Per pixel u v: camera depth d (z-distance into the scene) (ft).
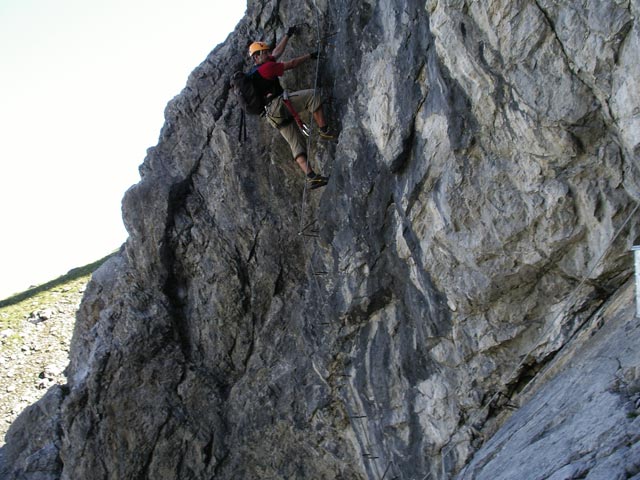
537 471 15.21
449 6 20.85
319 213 30.91
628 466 12.04
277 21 32.55
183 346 41.75
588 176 19.62
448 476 26.16
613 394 15.70
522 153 20.72
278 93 29.68
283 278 38.01
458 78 21.52
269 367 38.37
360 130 27.07
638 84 16.97
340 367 32.50
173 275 41.39
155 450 40.75
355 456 34.14
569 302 21.52
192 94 37.11
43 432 46.91
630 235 19.22
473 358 25.04
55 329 85.35
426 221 24.54
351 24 27.12
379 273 28.76
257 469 38.42
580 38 17.95
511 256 22.29
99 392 41.68
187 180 39.19
